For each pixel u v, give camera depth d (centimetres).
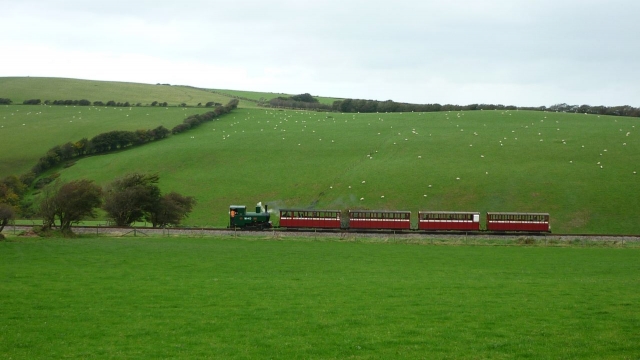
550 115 19612
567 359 2672
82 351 2738
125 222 10000
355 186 13188
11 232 8206
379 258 6381
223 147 16300
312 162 14950
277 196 12825
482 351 2773
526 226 9588
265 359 2628
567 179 13075
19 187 11894
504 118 19150
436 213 9656
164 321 3294
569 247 7800
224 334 3025
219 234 8544
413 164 14450
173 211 10219
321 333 3058
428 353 2730
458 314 3519
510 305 3797
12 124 18200
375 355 2695
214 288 4344
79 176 14150
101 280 4659
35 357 2650
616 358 2686
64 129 17612
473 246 7769
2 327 3153
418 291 4291
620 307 3766
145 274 5016
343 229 9525
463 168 14050
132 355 2673
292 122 19525
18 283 4469
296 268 5528
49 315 3431
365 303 3822
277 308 3641
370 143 16462
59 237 7825
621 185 12569
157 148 16338
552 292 4309
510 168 13925
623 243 8194
